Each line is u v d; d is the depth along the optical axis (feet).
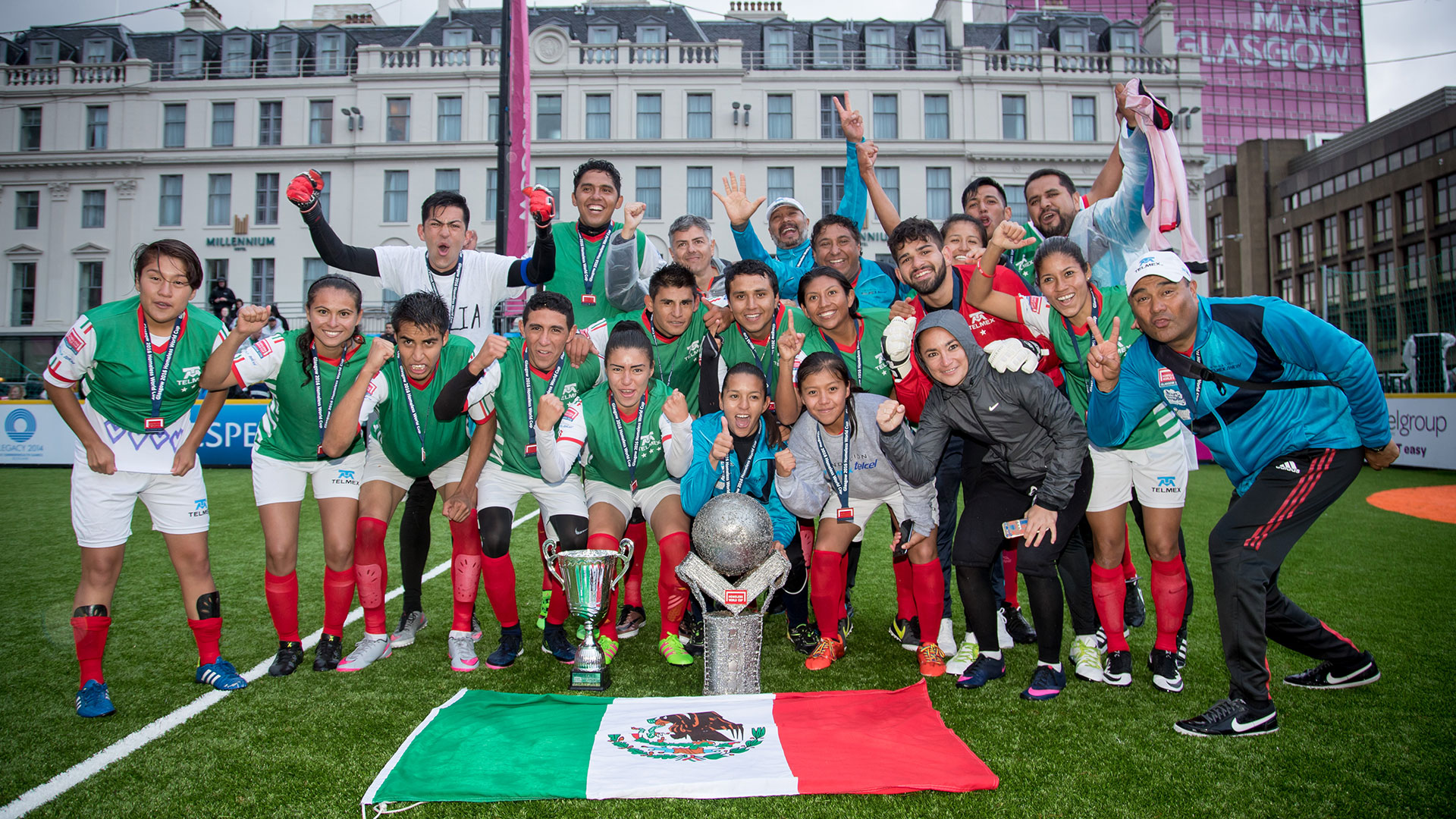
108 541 10.37
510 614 12.19
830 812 7.48
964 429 11.11
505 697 10.24
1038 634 10.70
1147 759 8.67
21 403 42.27
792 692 10.64
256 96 92.73
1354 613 14.39
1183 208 13.91
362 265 14.46
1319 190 145.89
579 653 11.15
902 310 12.19
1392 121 134.92
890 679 11.56
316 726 9.67
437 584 17.85
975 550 10.98
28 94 93.56
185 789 8.09
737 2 105.29
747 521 10.58
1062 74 93.25
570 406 12.30
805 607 13.24
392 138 91.66
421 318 11.11
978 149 92.43
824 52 95.14
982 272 12.09
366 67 91.30
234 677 11.07
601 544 11.77
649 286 13.76
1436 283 46.75
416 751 8.57
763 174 92.07
